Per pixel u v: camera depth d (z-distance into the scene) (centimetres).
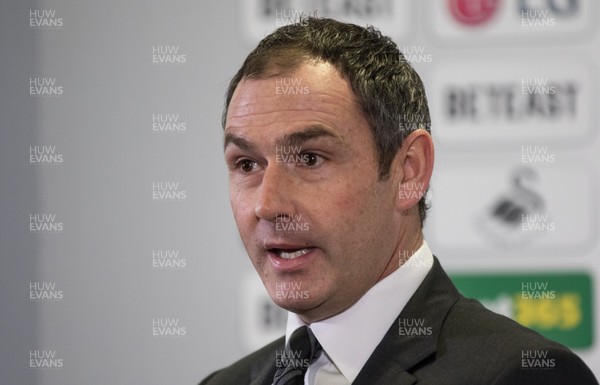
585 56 729
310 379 381
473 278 729
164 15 758
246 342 748
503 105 732
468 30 737
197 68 756
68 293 755
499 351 355
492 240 729
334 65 371
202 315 751
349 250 364
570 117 729
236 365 471
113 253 754
